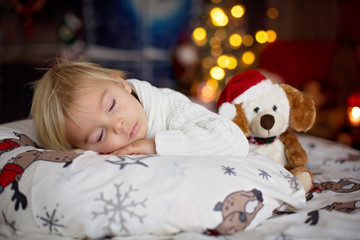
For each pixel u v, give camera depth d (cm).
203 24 278
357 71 276
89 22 332
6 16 314
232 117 98
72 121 92
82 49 324
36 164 77
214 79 278
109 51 341
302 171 96
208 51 280
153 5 348
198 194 69
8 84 304
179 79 330
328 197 90
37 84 105
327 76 286
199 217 68
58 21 316
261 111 98
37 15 315
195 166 74
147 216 68
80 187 71
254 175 77
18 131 103
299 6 347
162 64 358
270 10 344
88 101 91
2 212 75
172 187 70
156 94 107
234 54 274
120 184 70
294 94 102
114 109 92
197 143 88
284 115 99
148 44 353
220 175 73
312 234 69
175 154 88
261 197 74
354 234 67
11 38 315
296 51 288
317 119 258
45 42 317
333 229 69
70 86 94
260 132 98
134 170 73
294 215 78
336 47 291
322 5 345
